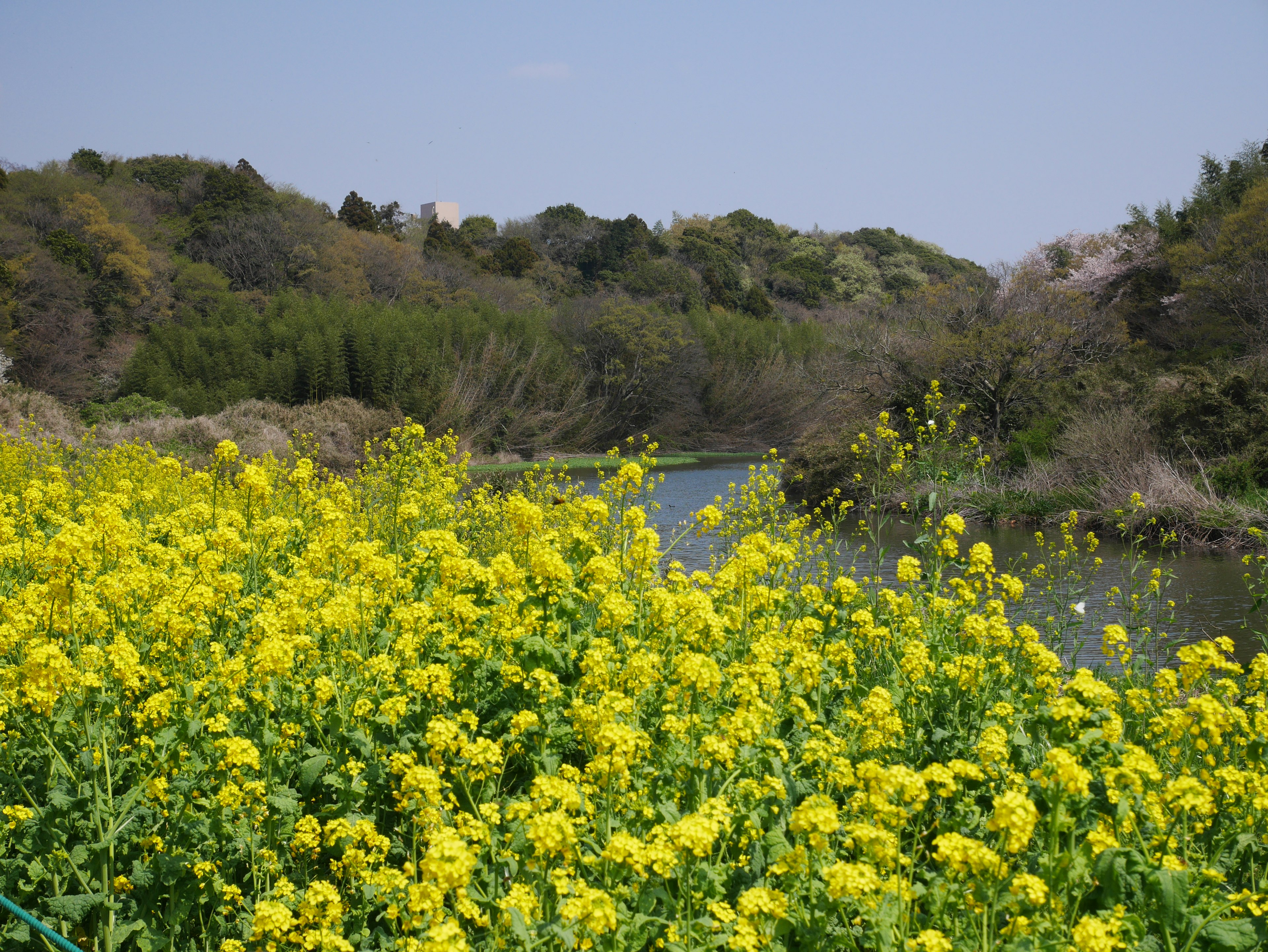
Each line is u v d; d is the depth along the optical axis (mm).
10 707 3883
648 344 61531
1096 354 31547
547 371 56969
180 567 5699
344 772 3805
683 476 37844
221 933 3414
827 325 77625
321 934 2949
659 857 2768
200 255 68500
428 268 76000
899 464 9227
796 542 8078
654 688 4391
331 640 4945
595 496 7055
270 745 3836
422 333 51656
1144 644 6941
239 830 3559
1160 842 3254
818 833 2871
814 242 107312
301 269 69250
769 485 8891
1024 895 2686
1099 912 2838
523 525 5566
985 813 3625
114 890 3461
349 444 35000
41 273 48938
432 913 2723
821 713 4609
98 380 48062
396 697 4027
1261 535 8961
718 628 4746
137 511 9742
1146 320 37312
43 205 58594
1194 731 3789
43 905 3449
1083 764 3363
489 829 3240
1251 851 3426
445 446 11484
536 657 4375
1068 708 3387
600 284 85125
